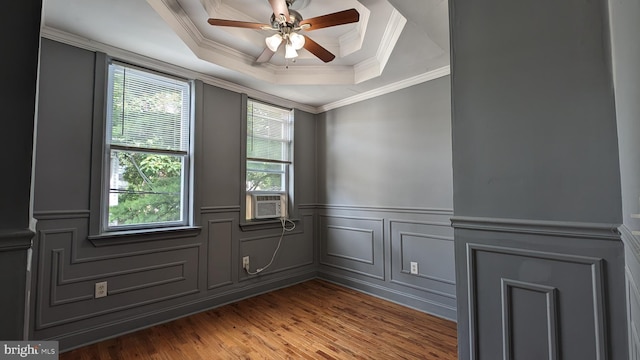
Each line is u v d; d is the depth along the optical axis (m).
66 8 1.85
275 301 3.13
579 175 1.07
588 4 1.06
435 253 2.83
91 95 2.27
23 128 0.87
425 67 2.77
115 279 2.36
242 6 2.28
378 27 2.37
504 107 1.26
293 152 3.80
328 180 3.90
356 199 3.55
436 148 2.86
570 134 1.09
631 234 0.84
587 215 1.05
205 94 2.96
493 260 1.27
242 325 2.55
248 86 3.23
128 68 2.49
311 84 3.19
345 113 3.72
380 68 2.88
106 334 2.29
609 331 1.00
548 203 1.14
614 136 1.00
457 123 1.39
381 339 2.31
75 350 2.12
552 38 1.14
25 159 0.87
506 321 1.22
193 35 2.40
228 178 3.13
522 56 1.21
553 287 1.12
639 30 0.70
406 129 3.10
